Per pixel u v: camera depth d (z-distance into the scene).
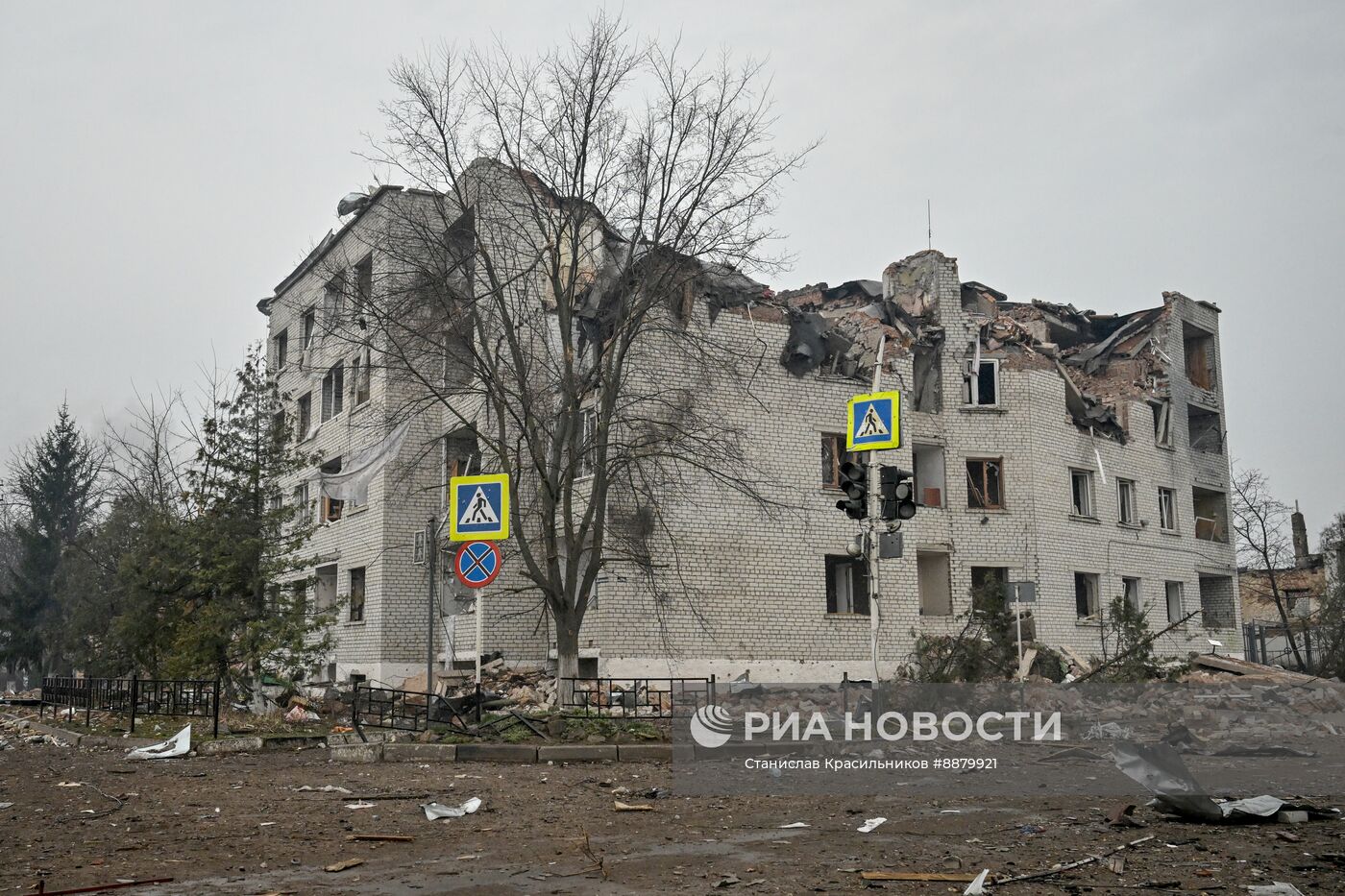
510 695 25.09
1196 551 39.91
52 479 62.09
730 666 27.42
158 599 25.20
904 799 10.78
